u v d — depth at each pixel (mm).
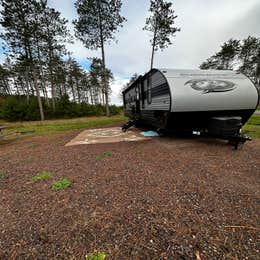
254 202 1907
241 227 1521
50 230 1555
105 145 5180
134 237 1445
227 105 4738
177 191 2195
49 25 14930
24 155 4418
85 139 6328
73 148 4934
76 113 22609
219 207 1828
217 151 4141
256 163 3217
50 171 3117
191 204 1898
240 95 4770
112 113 25859
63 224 1633
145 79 6852
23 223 1665
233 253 1260
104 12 13281
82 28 13500
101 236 1468
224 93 4695
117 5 13312
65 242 1411
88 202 2010
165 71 5090
